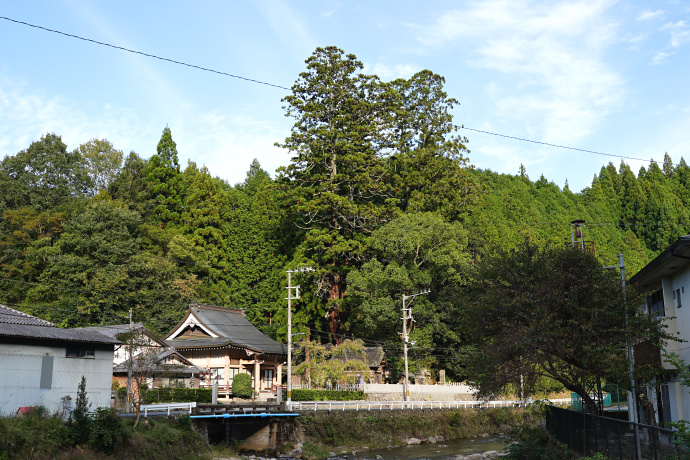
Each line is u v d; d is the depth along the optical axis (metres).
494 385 25.50
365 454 37.72
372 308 58.41
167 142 79.25
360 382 53.19
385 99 75.50
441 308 62.22
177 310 61.19
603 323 23.58
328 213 69.81
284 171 71.50
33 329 28.06
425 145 79.69
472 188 74.00
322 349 53.59
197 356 51.78
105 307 56.78
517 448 26.62
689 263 23.36
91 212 61.91
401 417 44.75
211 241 72.94
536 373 25.72
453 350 61.81
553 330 23.62
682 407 24.80
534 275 24.78
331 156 72.00
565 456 24.05
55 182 73.94
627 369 22.89
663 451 14.88
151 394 39.12
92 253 59.28
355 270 64.44
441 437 46.53
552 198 132.88
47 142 76.94
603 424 20.17
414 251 60.72
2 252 60.22
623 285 24.12
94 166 84.62
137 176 79.69
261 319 71.06
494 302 24.98
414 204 69.69
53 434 23.67
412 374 60.88
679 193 143.25
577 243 30.19
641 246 121.31
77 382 29.08
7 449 21.62
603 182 146.12
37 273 60.00
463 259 60.59
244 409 37.03
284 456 35.53
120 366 41.84
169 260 63.97
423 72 79.50
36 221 62.78
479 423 51.06
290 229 75.31
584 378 26.16
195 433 31.64
